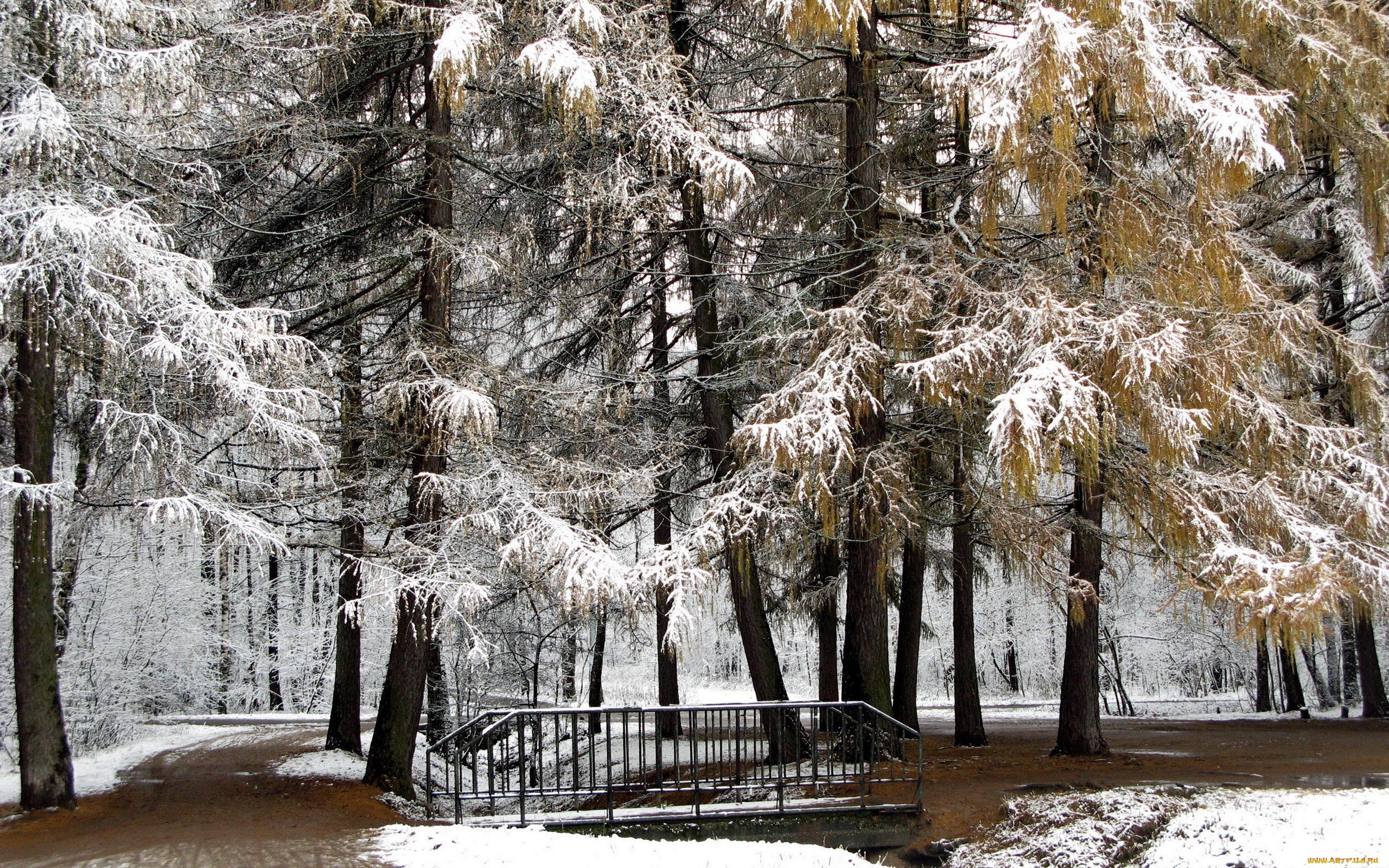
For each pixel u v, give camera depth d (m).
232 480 9.96
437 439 9.87
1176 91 8.24
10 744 14.83
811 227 13.26
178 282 8.10
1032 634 31.56
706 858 6.83
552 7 9.63
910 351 9.94
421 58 11.05
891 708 11.42
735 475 10.45
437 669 14.64
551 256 12.90
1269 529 9.60
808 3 9.05
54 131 7.70
